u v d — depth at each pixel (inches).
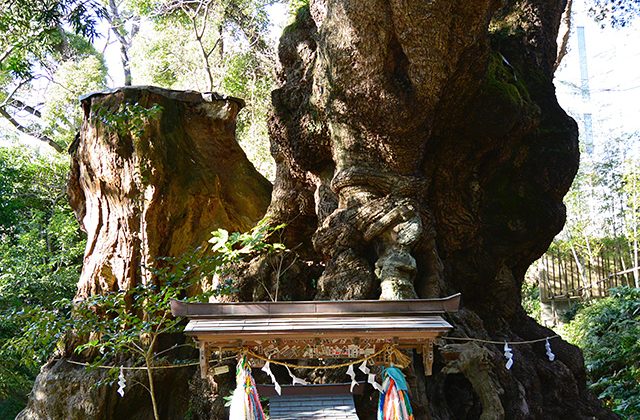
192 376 393.4
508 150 403.9
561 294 807.1
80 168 421.4
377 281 335.9
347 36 329.1
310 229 413.4
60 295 581.3
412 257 330.6
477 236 403.2
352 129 354.6
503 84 383.2
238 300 388.5
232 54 679.1
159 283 393.7
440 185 385.7
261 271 395.9
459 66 341.7
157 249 396.5
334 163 381.4
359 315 222.8
